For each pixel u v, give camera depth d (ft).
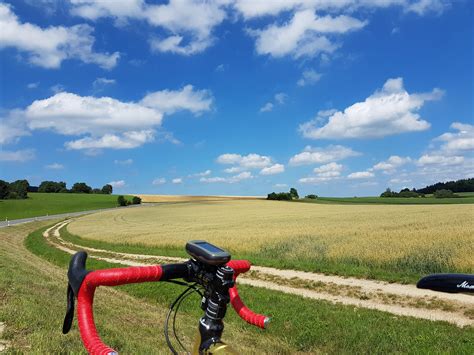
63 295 37.06
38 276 51.08
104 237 141.38
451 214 165.37
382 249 69.15
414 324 34.37
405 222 131.03
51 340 19.16
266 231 121.08
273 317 36.17
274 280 57.98
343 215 197.57
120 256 96.94
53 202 449.48
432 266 58.85
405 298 45.19
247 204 409.08
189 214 291.38
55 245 132.36
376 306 43.75
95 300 39.60
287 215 229.66
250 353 26.25
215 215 268.21
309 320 34.94
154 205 447.42
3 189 458.50
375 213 198.59
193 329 29.50
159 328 29.12
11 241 143.23
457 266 56.95
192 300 42.73
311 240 90.22
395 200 434.71
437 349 27.73
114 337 21.95
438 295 44.65
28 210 374.43
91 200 478.59
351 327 32.65
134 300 46.09
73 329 22.15
